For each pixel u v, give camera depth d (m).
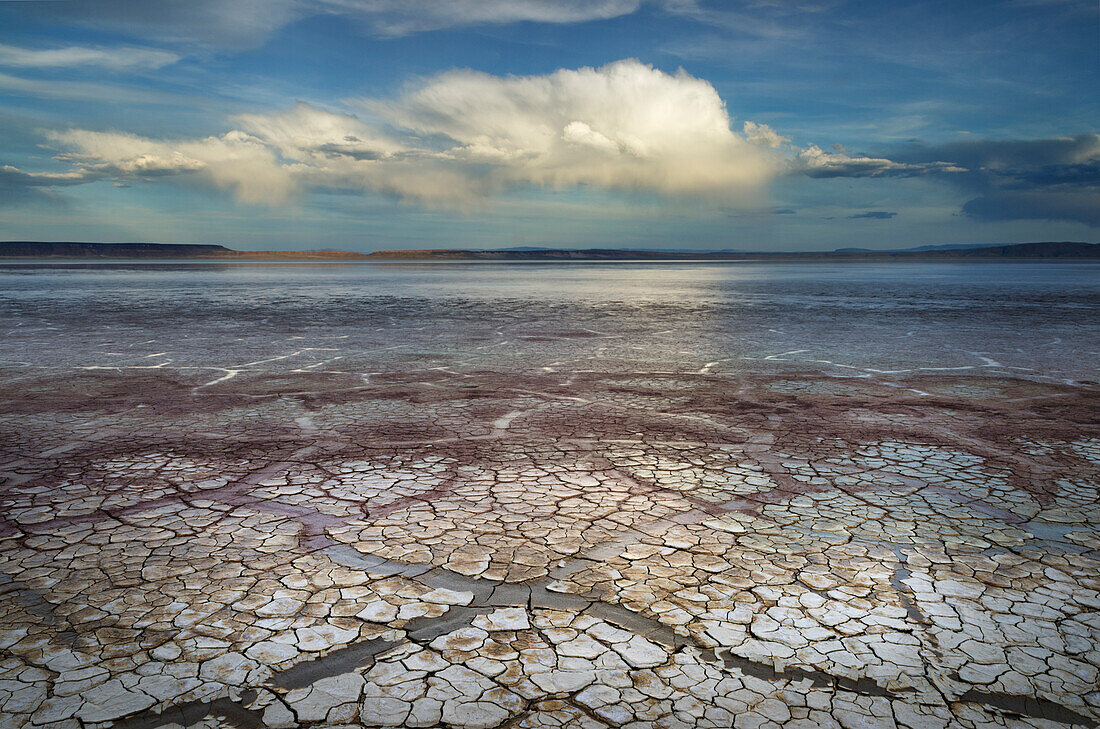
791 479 4.70
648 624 2.81
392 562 3.36
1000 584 3.17
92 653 2.59
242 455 5.27
